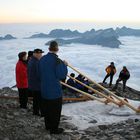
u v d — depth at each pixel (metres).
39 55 5.18
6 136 3.84
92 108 6.93
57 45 4.09
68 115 6.44
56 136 4.18
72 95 8.43
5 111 5.21
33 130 4.28
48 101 4.11
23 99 5.87
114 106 6.94
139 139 4.09
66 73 4.07
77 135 4.44
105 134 4.50
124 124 5.14
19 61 5.82
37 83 5.26
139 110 6.35
